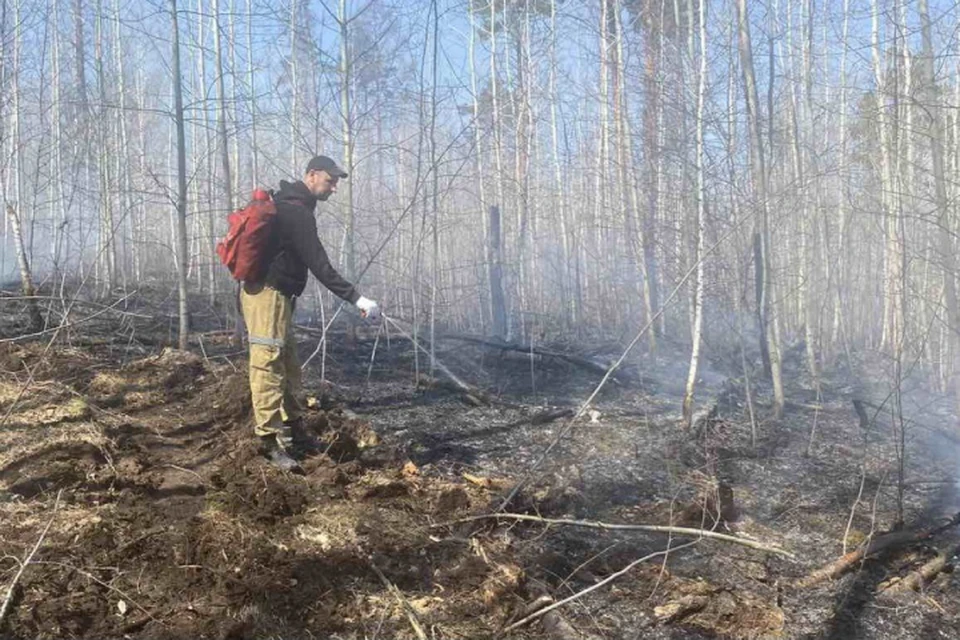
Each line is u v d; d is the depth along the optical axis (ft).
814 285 30.86
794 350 32.01
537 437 17.33
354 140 24.48
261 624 9.28
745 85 20.72
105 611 9.11
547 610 10.02
